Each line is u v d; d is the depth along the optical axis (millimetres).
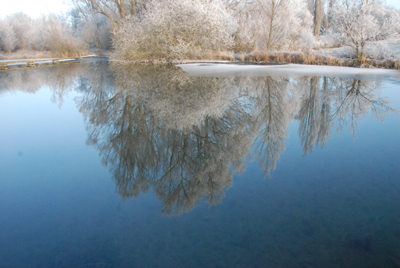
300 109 5324
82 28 37250
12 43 31766
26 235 1899
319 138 3723
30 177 2850
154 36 15086
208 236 1813
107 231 1916
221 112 5117
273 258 1577
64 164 3193
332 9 13469
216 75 9781
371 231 1787
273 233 1810
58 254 1697
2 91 8656
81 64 18453
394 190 2291
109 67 15281
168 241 1776
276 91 6918
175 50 14742
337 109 5195
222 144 3639
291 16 15648
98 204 2305
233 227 1900
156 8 14719
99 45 31625
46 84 9914
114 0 19234
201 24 14125
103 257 1636
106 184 2686
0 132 4512
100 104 6281
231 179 2668
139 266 1558
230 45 15883
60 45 27219
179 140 3797
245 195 2342
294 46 16328
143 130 4254
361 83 7535
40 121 5191
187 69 11914
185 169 2979
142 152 3467
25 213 2186
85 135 4254
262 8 15273
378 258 1552
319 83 7766
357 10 11398
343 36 11703
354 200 2166
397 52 10547
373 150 3211
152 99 6359
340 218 1940
